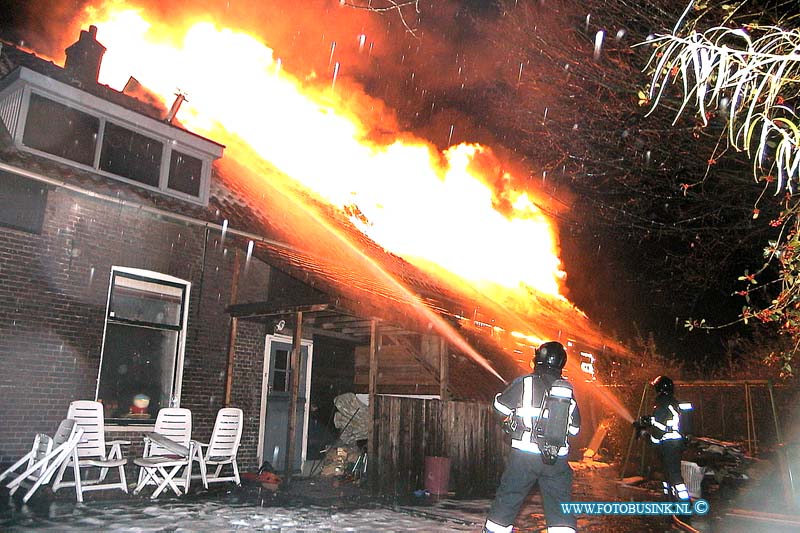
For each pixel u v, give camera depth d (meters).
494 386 12.99
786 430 12.54
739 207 8.23
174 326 9.81
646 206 10.16
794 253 3.62
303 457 11.61
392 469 9.84
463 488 10.75
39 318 8.26
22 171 8.09
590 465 14.36
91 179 8.82
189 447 8.85
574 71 8.47
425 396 12.38
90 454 8.04
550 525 5.22
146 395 9.42
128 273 9.30
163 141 10.10
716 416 13.66
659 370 14.76
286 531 6.51
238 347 10.71
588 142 9.34
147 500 7.83
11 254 8.11
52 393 8.27
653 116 7.90
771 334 13.46
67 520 6.36
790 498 9.67
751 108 2.36
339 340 12.95
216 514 7.17
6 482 7.69
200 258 10.26
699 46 2.38
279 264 10.05
